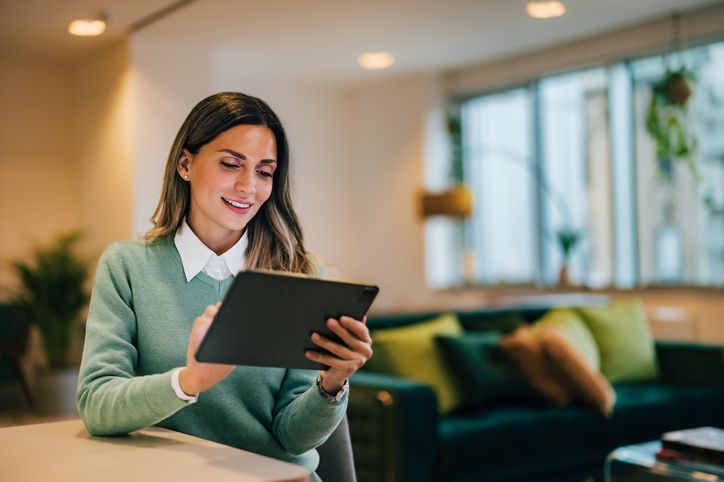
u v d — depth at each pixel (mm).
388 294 7160
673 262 5562
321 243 7211
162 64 5570
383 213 7164
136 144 5465
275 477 1043
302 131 7098
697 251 5430
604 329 4336
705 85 5340
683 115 5414
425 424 3117
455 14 5074
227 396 1479
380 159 7164
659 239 5648
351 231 7414
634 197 5766
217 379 1223
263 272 1122
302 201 7102
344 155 7379
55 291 5715
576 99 6152
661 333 5059
